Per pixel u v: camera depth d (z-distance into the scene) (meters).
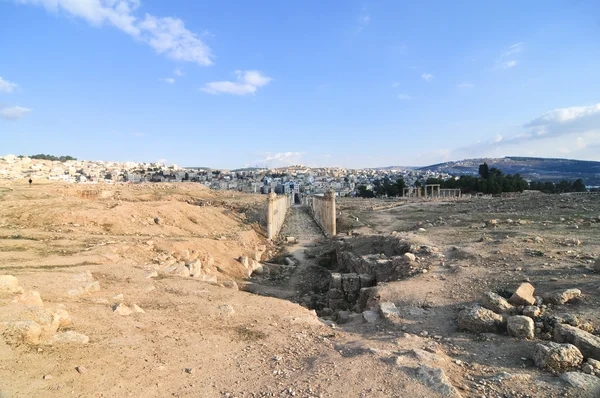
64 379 5.98
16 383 5.52
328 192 44.34
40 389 5.54
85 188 46.19
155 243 21.11
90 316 9.03
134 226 26.58
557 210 33.41
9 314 7.20
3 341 6.45
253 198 90.56
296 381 6.71
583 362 7.16
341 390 6.29
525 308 9.66
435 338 9.02
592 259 13.30
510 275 12.54
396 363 7.08
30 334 6.89
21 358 6.21
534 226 22.62
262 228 47.22
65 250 16.73
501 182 87.56
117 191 53.59
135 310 10.20
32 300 8.30
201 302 12.06
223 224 38.81
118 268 14.99
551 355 7.07
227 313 11.02
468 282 12.60
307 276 25.73
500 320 9.19
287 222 65.94
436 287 12.66
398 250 20.36
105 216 25.73
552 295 10.02
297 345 8.95
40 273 12.02
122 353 7.41
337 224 47.84
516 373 6.88
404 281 13.98
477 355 7.89
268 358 8.06
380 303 11.87
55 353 6.75
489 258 14.91
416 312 10.76
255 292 20.03
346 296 17.56
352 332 10.28
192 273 17.89
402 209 59.19
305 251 35.16
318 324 10.83
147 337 8.51
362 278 17.59
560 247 15.52
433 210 52.53
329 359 7.73
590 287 10.43
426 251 17.61
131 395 6.01
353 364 7.24
